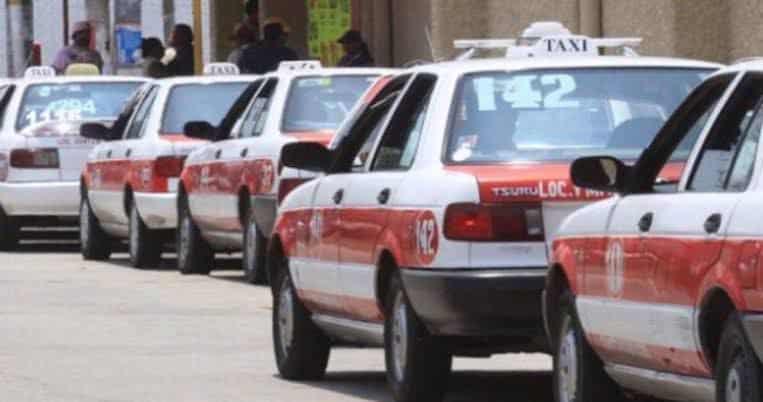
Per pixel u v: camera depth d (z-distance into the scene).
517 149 20.66
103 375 24.38
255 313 31.66
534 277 19.66
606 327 17.64
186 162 39.16
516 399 22.27
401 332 20.77
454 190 19.92
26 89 47.00
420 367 20.52
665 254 16.34
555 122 20.95
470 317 19.75
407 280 20.38
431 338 20.45
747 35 39.03
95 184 43.41
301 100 35.00
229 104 40.84
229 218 36.78
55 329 29.47
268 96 35.72
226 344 27.61
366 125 23.08
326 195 22.83
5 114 47.03
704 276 15.62
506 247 19.80
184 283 37.28
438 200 20.03
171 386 23.38
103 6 72.19
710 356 15.80
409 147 21.44
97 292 35.50
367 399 22.27
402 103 22.02
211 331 29.20
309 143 23.34
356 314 22.14
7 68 80.62
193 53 57.50
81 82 47.22
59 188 45.91
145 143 40.72
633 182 17.73
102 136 43.16
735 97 16.41
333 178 22.84
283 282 24.22
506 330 19.86
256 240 35.91
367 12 58.59
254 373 24.61
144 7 86.75
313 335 23.70
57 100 46.91
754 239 14.88
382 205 21.16
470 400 22.22
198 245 38.97
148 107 41.44
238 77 41.28
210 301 33.59
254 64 49.88
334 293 22.48
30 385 23.47
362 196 21.75
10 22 77.00
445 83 21.23
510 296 19.66
